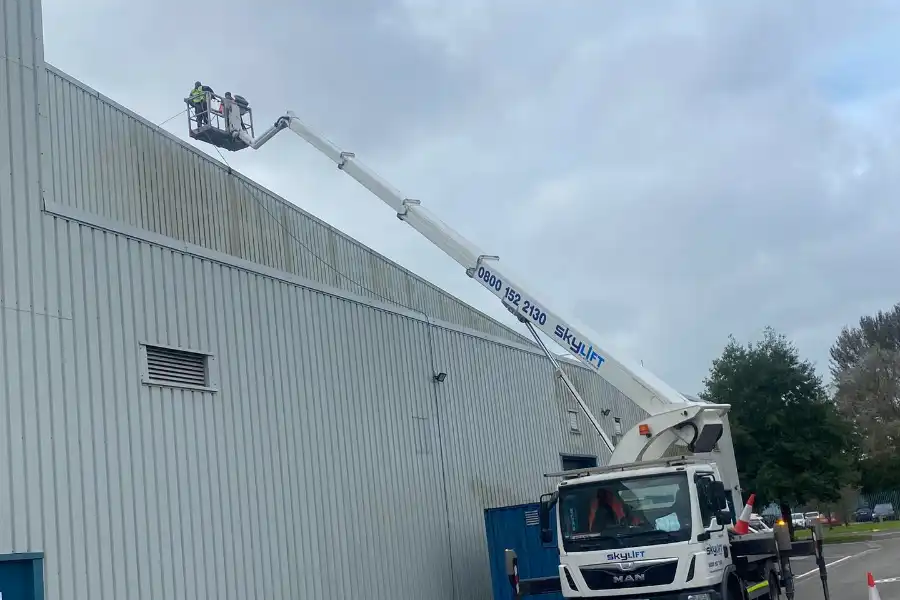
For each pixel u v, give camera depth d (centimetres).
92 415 1008
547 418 2327
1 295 932
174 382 1143
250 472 1239
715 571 1252
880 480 6431
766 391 4550
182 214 1891
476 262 1570
